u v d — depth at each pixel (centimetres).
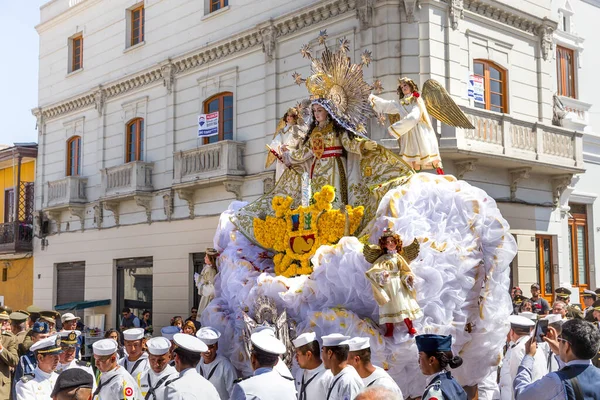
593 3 2203
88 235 2573
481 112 1692
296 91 1822
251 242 973
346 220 845
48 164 2847
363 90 902
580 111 2119
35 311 1397
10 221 3073
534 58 1964
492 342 809
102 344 695
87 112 2627
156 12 2320
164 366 705
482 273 797
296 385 761
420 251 745
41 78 2917
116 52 2491
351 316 740
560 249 1962
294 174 991
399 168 857
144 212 2309
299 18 1816
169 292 2167
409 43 1639
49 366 735
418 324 729
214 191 2039
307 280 790
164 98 2258
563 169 1888
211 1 2150
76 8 2698
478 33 1786
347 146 900
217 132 2039
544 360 802
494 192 1786
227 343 895
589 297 1326
